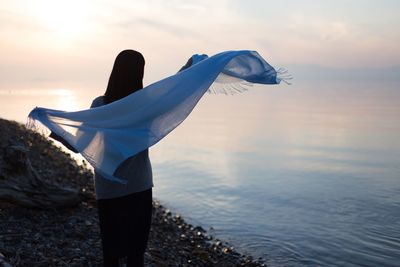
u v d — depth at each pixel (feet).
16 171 23.20
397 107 273.75
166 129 12.64
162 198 47.78
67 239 21.02
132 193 13.07
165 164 70.49
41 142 58.23
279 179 60.29
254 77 15.94
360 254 31.22
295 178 61.36
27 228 21.45
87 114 12.45
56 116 12.41
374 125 153.79
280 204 46.09
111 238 13.28
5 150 23.27
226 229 36.86
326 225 38.27
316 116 201.26
